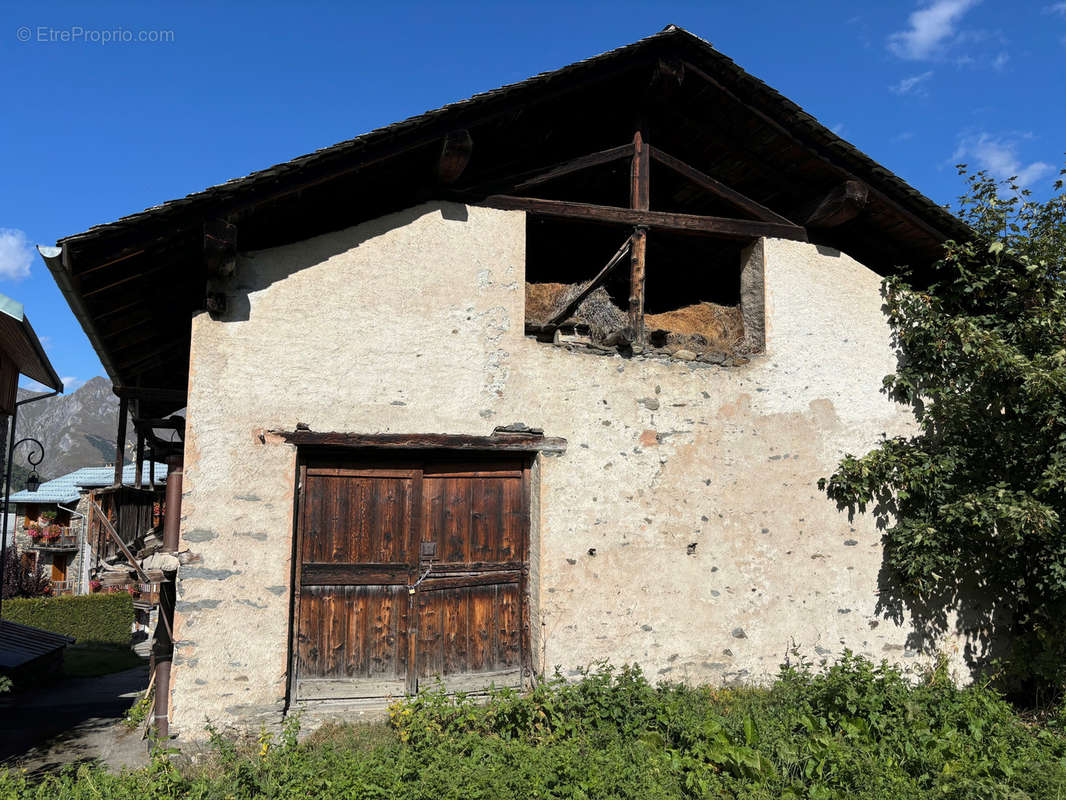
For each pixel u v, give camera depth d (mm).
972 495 6125
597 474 5902
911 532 6336
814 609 6316
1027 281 6629
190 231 4855
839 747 4551
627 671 5496
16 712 7090
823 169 6445
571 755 4309
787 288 6707
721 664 5996
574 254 8281
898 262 7289
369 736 4852
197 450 4957
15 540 23781
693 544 6074
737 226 6625
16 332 6895
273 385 5172
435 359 5570
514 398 5758
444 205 5758
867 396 6816
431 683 5480
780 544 6316
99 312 5512
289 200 5125
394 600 5496
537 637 5621
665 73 5875
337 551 5398
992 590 6871
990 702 5422
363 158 5082
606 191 7516
